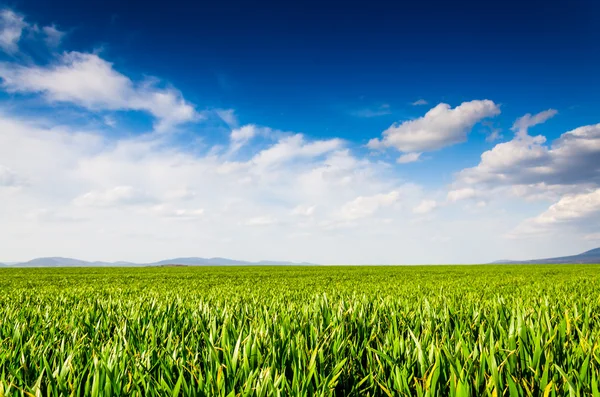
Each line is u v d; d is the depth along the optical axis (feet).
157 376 11.02
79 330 17.60
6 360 12.73
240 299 36.42
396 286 61.36
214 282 85.92
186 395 9.29
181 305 27.43
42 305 31.58
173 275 131.13
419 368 11.30
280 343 13.19
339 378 11.44
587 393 9.12
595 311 23.39
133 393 9.37
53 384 9.74
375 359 12.49
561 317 18.01
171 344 13.82
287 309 23.35
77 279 106.22
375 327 17.01
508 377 8.81
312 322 17.20
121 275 134.00
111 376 9.63
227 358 11.20
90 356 12.97
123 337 14.55
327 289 56.44
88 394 9.56
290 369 11.77
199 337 14.71
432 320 17.62
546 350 12.10
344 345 13.43
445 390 9.87
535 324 15.30
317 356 12.26
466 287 57.57
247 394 8.80
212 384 9.43
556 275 109.50
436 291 47.60
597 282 68.28
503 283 70.69
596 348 11.84
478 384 9.56
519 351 11.44
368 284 70.23
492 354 9.91
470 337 14.87
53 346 14.97
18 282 90.63
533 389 9.58
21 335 15.78
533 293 42.91
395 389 10.02
